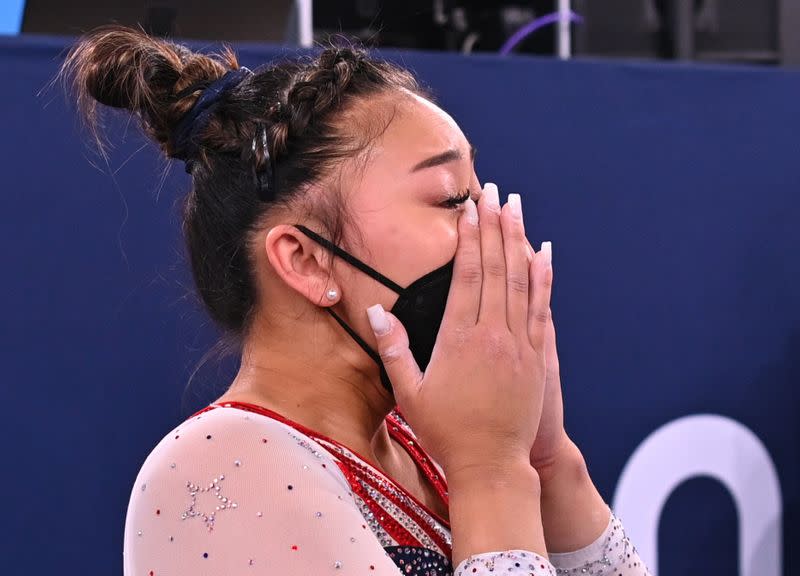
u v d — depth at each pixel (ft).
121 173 19.81
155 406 20.39
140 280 20.12
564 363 23.30
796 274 24.94
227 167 10.68
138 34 11.35
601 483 23.65
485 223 10.66
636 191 23.65
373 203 10.28
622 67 23.39
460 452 10.11
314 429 10.39
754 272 24.63
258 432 9.49
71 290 19.81
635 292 23.76
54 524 19.90
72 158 19.58
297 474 9.29
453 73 22.17
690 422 24.32
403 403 10.33
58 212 19.61
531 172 22.84
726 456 24.64
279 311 10.64
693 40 34.35
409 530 10.25
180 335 20.43
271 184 10.28
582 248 23.32
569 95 23.04
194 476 9.23
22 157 19.34
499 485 9.99
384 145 10.36
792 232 24.84
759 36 35.68
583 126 23.18
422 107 10.68
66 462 19.94
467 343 10.29
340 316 10.52
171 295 20.30
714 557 24.64
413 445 12.03
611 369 23.67
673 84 23.77
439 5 31.40
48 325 19.72
